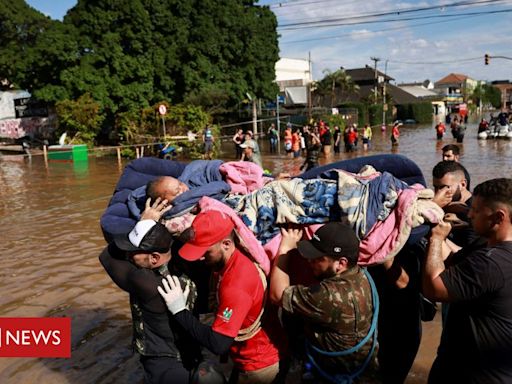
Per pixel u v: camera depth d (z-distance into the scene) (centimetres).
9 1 4116
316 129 2519
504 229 232
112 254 291
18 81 2744
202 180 361
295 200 295
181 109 2427
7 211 1095
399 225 273
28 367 421
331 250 245
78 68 2662
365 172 324
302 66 5644
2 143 3309
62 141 2447
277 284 268
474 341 237
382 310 320
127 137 2459
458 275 232
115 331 484
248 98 3155
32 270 666
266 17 3100
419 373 388
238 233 276
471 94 10319
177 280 271
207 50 2809
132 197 357
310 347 273
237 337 276
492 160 1888
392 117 5819
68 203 1174
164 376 280
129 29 2686
